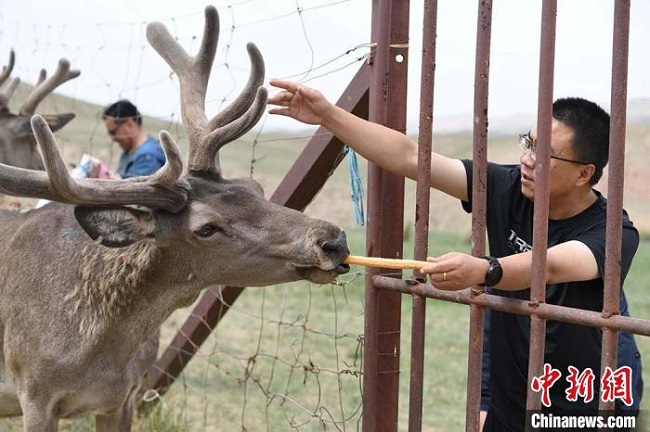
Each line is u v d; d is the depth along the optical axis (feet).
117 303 13.23
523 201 11.72
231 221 12.14
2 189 11.86
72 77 21.67
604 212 11.17
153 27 14.23
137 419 20.35
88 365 13.61
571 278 10.16
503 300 10.00
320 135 14.42
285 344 27.71
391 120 12.33
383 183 12.33
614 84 8.71
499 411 12.07
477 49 10.23
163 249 12.74
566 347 11.25
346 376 24.06
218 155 12.81
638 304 32.89
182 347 19.42
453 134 102.94
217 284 12.83
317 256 11.71
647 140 74.49
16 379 14.10
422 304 11.34
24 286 13.83
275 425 19.85
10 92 22.40
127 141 25.89
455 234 53.62
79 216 12.00
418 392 11.39
